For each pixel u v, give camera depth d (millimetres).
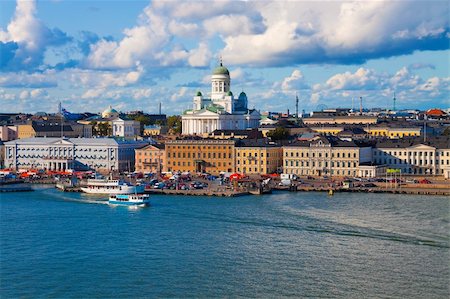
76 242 179750
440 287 141250
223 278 147625
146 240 181500
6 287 142875
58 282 146000
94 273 151875
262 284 143625
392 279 146125
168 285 143500
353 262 158375
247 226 198500
